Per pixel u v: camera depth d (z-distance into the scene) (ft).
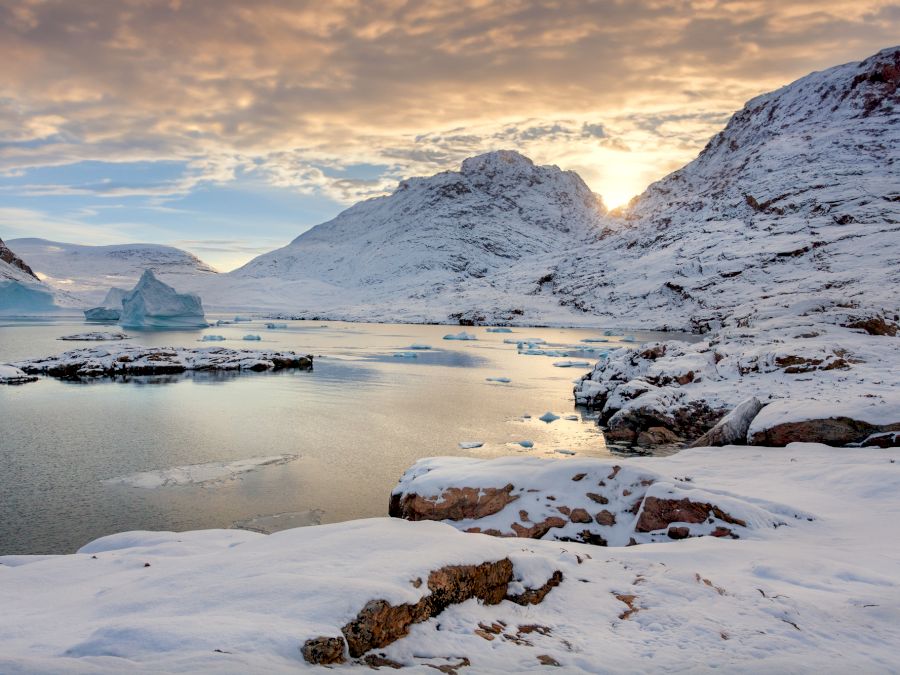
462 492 43.27
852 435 57.57
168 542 37.19
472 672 17.75
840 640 20.12
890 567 27.53
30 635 18.76
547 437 84.94
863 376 79.92
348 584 19.89
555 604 24.30
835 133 517.55
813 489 43.88
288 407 108.37
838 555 29.96
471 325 443.73
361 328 400.26
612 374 115.55
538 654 19.43
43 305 458.50
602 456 73.97
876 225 347.77
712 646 19.92
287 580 20.61
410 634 19.74
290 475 65.87
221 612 18.75
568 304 451.12
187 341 258.98
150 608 20.04
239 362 164.66
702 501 38.06
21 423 92.89
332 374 157.48
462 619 21.68
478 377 152.76
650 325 339.16
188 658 14.89
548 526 41.29
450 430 89.45
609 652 19.67
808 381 83.05
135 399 115.85
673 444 79.41
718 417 80.28
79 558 32.12
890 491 40.68
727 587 25.59
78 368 151.33
